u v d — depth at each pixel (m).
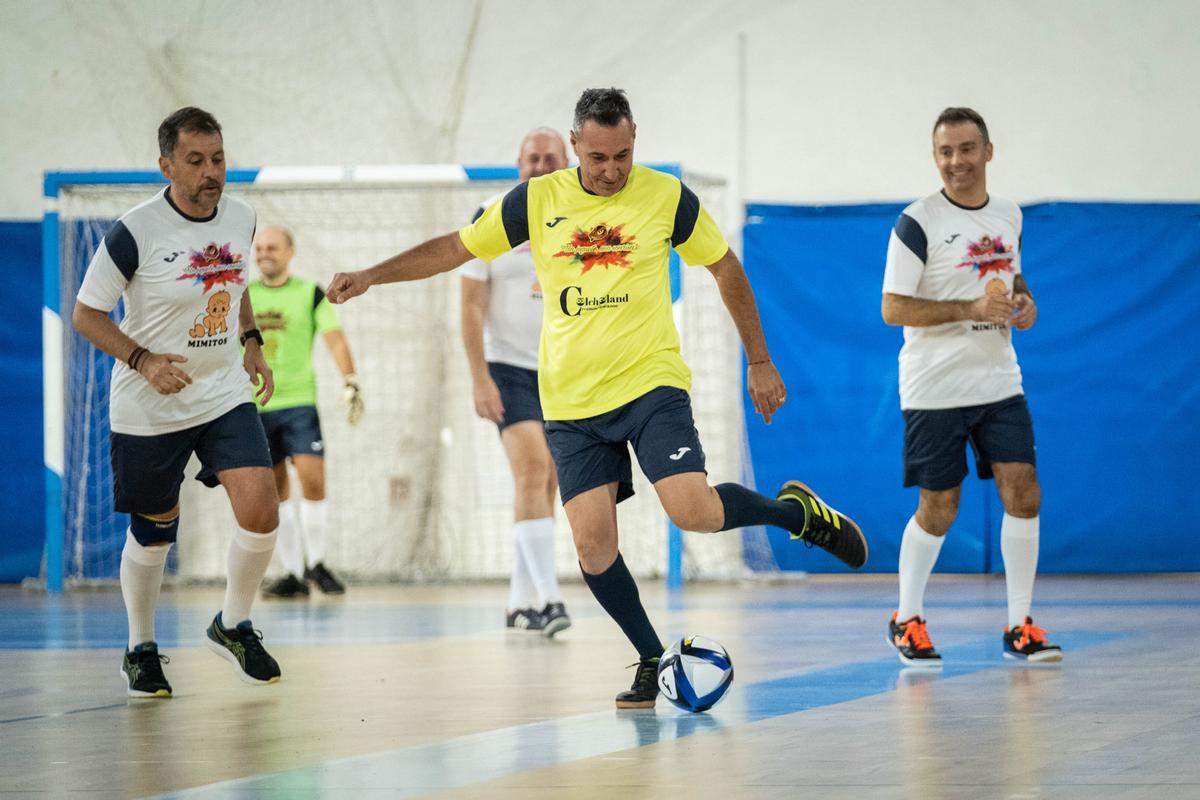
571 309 10.94
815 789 7.42
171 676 13.60
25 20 29.81
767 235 28.31
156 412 12.15
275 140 29.78
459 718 10.53
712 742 9.10
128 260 11.86
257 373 13.29
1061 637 15.91
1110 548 27.77
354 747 9.25
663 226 11.01
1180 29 28.75
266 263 25.17
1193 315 27.91
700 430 28.44
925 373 14.13
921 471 14.07
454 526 28.97
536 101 29.58
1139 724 9.53
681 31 29.36
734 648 15.24
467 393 29.05
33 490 28.81
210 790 7.79
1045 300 27.92
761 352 11.41
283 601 24.12
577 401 10.95
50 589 27.05
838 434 28.02
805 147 29.22
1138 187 28.81
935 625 17.70
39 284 28.89
